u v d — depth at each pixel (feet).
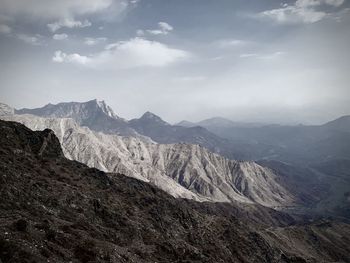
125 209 364.79
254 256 479.00
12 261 147.43
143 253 273.95
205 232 448.24
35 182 284.82
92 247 197.36
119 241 277.03
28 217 214.07
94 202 316.19
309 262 622.95
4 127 403.95
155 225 375.25
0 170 265.54
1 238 156.56
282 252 606.14
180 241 355.36
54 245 178.29
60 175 364.99
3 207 224.33
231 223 536.01
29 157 371.56
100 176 439.63
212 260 356.38
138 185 536.01
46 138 444.96
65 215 266.77
